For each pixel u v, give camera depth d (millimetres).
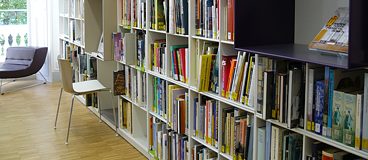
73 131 4797
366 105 1909
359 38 1803
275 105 2324
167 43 3506
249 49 2371
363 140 1935
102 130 4848
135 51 4168
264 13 2523
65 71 4453
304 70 2209
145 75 4004
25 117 5316
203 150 3186
